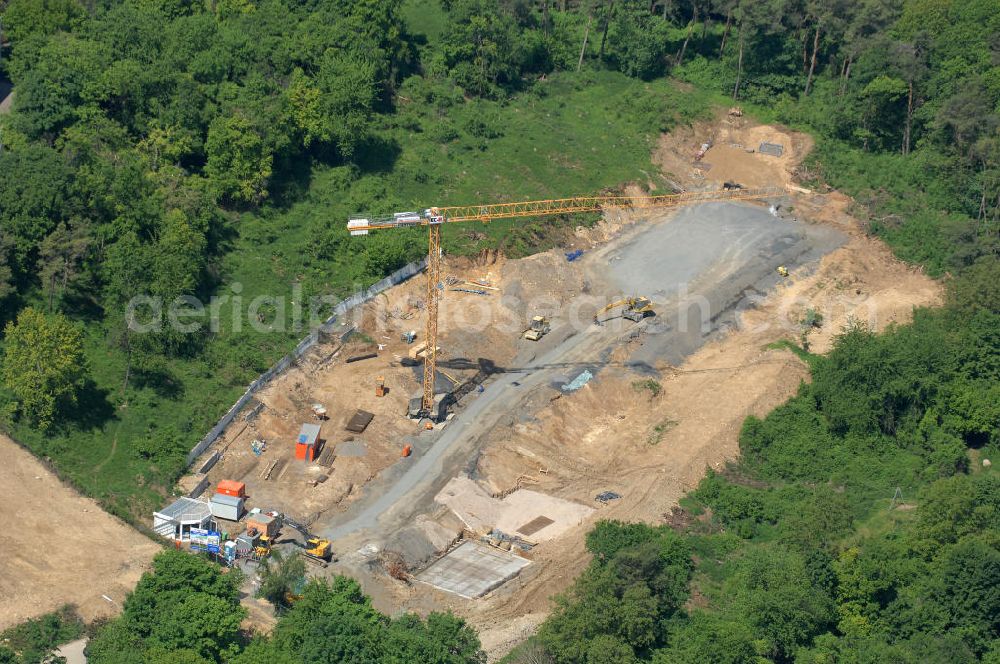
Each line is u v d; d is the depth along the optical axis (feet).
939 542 470.39
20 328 490.08
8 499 460.14
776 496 516.32
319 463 524.11
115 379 522.47
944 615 442.50
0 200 543.39
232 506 485.97
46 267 537.65
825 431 558.56
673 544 461.37
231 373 545.44
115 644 388.16
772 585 443.32
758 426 552.00
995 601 438.40
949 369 568.41
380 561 474.08
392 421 551.18
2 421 488.85
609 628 413.39
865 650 423.23
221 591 408.46
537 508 509.35
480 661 409.49
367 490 515.50
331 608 405.39
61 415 498.69
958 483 480.64
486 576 467.93
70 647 407.44
